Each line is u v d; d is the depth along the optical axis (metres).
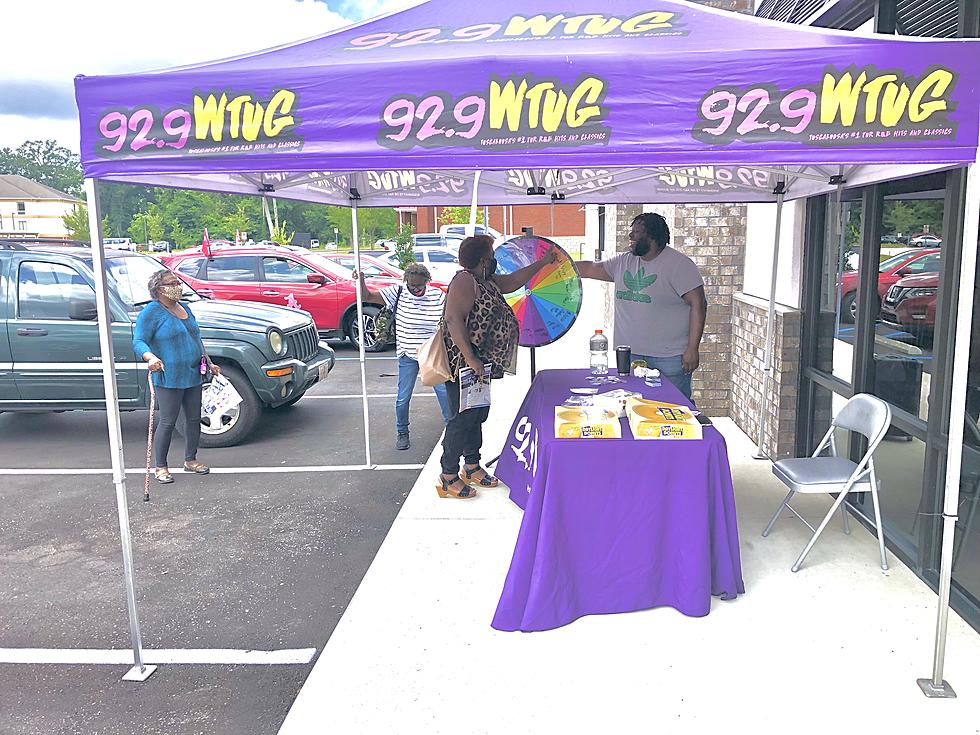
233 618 3.85
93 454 6.88
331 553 4.62
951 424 2.82
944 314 3.65
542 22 3.22
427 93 2.73
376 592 3.89
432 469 5.90
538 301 5.29
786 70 2.62
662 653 3.29
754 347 6.38
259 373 6.84
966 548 3.63
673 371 5.12
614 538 3.60
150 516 5.28
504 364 5.05
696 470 3.55
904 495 4.27
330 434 7.36
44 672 3.38
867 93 2.61
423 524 4.75
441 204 6.00
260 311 7.49
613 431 3.60
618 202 5.91
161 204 70.31
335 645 3.40
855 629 3.45
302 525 5.06
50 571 4.44
